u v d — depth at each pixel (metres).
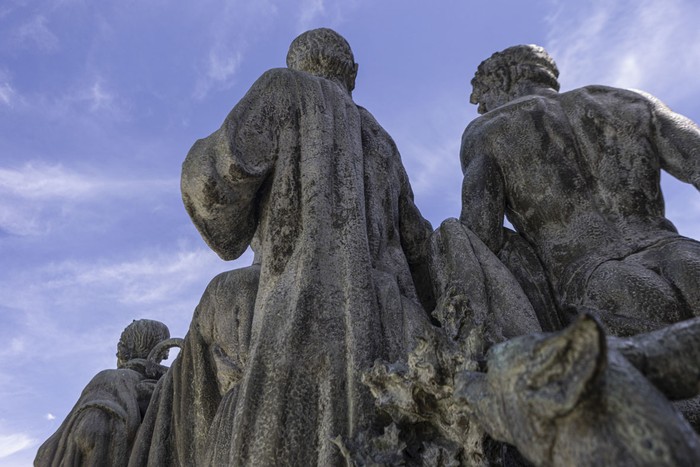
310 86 3.30
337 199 3.02
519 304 2.91
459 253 3.04
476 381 1.85
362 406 2.43
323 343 2.61
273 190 3.03
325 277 2.78
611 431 1.37
